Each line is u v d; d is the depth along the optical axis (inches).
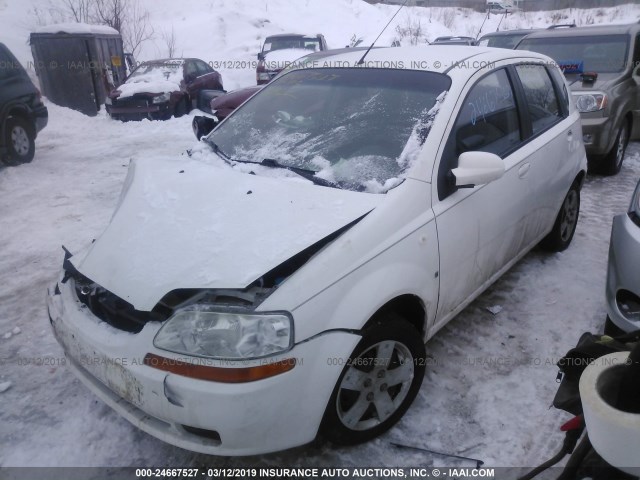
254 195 101.8
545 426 104.6
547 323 138.2
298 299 83.2
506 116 133.9
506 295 151.7
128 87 469.1
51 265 182.2
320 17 1075.9
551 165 148.8
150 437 105.3
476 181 104.7
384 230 94.9
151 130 427.2
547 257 174.4
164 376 81.6
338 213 94.7
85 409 112.3
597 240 186.7
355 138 115.2
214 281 83.8
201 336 81.0
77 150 354.9
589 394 49.7
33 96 313.6
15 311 152.4
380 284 91.9
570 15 1069.1
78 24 505.0
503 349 128.0
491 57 134.6
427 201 103.6
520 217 136.6
